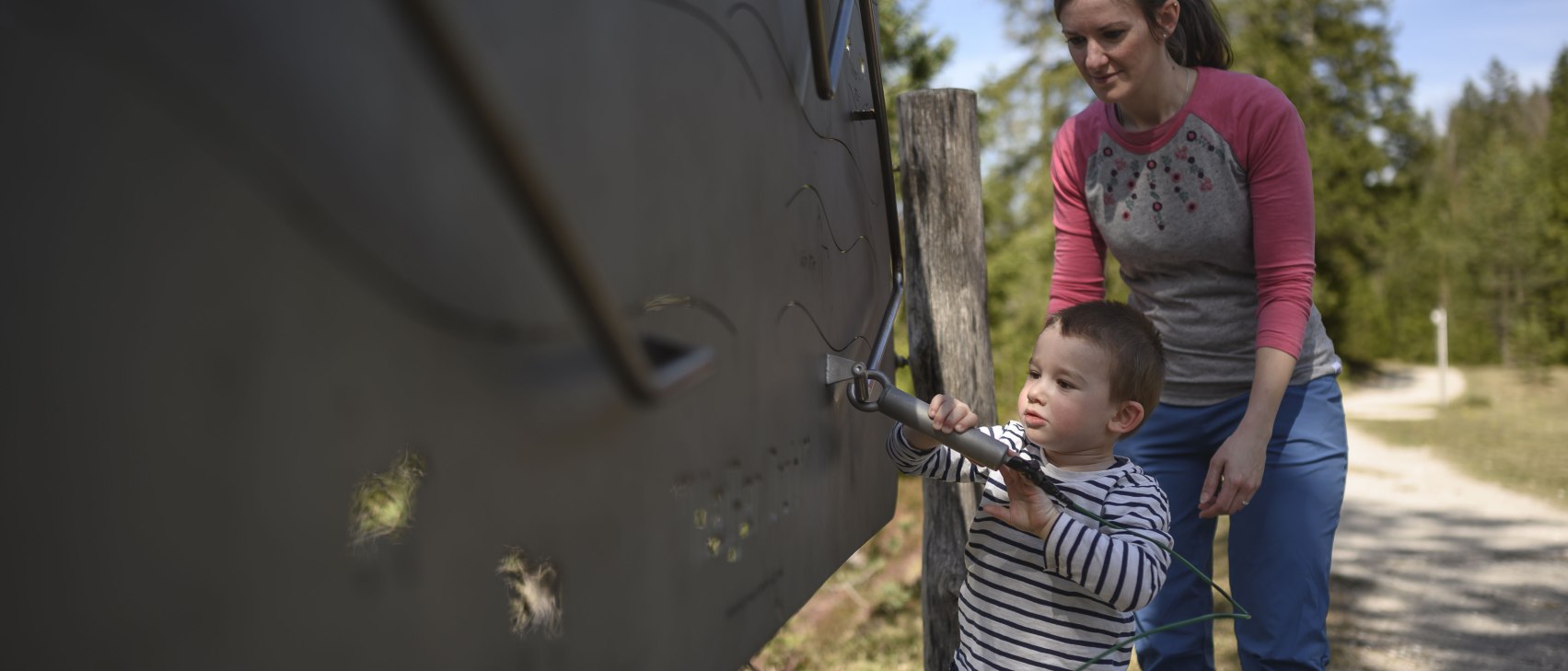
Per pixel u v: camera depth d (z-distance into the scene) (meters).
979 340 2.72
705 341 1.06
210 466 0.48
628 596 0.89
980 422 2.72
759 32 1.25
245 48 0.49
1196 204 2.26
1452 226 40.00
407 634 0.62
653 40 0.94
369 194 0.56
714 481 1.09
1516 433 16.59
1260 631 2.30
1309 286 2.15
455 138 0.63
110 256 0.44
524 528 0.73
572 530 0.79
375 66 0.56
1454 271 39.31
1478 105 60.22
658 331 0.94
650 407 0.92
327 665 0.55
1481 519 8.58
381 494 0.60
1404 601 5.68
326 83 0.53
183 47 0.47
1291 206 2.15
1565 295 35.00
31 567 0.43
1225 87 2.20
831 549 1.60
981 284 2.73
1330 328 35.53
